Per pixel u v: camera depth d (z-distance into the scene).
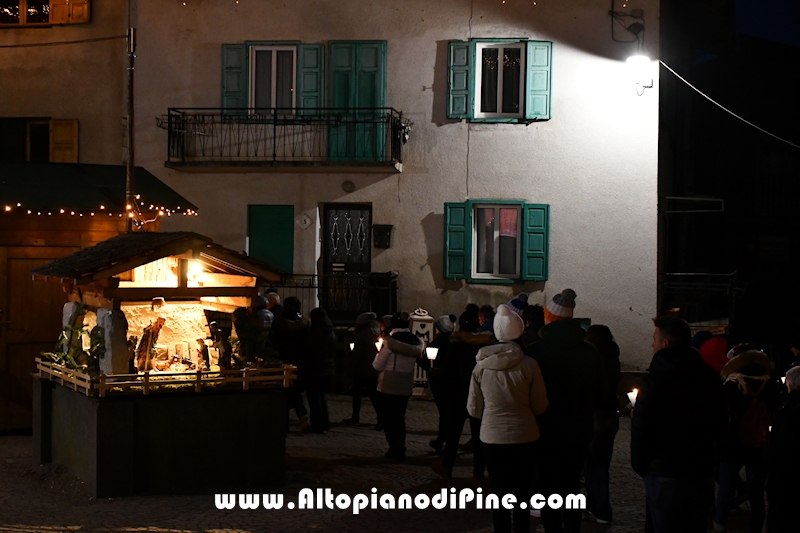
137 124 17.58
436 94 17.16
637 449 5.20
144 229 12.62
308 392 11.98
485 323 9.53
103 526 7.11
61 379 8.84
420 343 10.34
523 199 16.98
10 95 18.06
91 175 12.70
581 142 16.89
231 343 8.66
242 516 7.50
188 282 9.28
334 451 10.68
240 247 17.34
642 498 8.66
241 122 17.33
